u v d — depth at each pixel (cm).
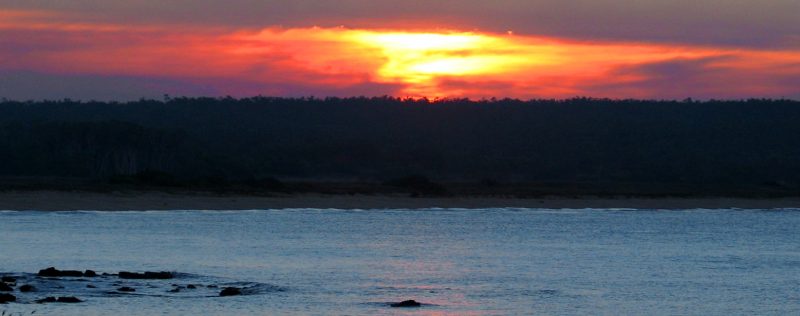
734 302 6956
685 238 11875
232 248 9800
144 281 7088
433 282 7694
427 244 10731
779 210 17788
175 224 12456
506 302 6800
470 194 17450
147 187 15538
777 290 7506
